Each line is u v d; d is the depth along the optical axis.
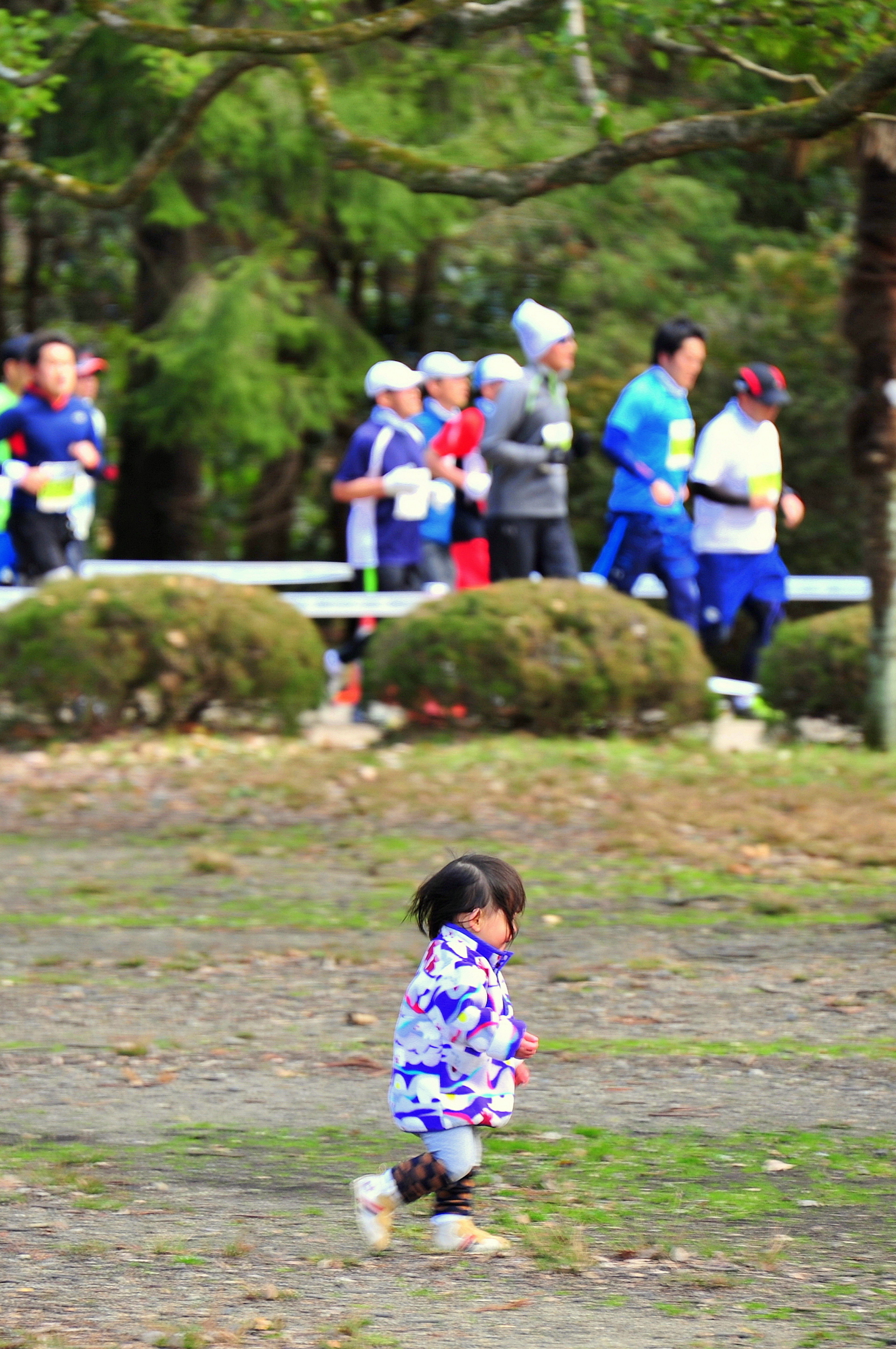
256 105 48.75
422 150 50.09
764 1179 13.29
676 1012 18.45
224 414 49.69
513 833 27.77
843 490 52.91
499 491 37.94
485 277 56.34
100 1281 11.11
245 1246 11.76
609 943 21.39
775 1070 16.36
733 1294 10.90
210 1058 16.98
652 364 39.97
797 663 35.97
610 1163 13.70
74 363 39.59
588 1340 10.09
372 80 49.78
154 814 29.48
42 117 51.47
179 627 35.28
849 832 26.98
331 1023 18.28
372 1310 10.66
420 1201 13.27
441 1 26.19
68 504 39.91
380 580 40.81
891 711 33.88
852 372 32.72
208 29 27.28
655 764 32.62
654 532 38.38
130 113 48.69
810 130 23.89
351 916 22.97
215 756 33.91
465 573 42.59
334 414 52.12
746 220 59.22
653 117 50.75
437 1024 11.79
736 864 25.38
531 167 25.84
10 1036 17.78
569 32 26.69
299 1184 13.30
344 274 58.69
